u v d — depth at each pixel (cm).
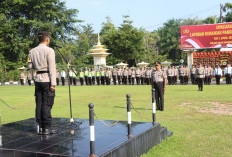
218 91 1703
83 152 398
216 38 3294
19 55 4391
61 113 988
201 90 1791
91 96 1619
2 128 575
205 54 3575
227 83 2516
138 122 624
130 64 6488
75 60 6153
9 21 4350
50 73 496
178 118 838
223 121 775
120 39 5291
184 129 691
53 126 584
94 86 2730
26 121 655
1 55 4278
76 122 631
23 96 1766
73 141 462
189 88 2038
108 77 3053
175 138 607
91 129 378
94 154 379
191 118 833
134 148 474
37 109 523
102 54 3812
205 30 3328
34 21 4300
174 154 498
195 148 529
